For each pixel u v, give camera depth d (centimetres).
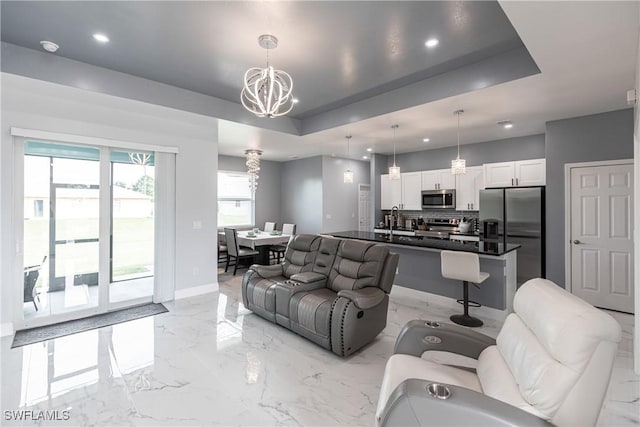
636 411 201
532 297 142
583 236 401
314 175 776
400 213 715
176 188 436
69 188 359
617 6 184
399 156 720
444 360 270
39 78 304
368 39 282
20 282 324
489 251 349
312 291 322
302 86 391
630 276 371
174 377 237
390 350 285
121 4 234
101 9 240
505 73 304
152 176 425
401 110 395
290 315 309
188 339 305
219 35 278
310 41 287
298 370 248
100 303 377
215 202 477
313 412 198
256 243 583
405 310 389
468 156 608
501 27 263
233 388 223
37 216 339
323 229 759
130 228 410
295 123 536
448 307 401
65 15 248
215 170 476
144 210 421
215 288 477
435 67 338
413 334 190
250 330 328
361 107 442
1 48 287
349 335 262
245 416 193
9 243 316
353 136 543
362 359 267
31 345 290
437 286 414
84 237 369
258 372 245
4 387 223
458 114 406
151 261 429
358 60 323
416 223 679
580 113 393
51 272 348
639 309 241
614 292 380
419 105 375
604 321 105
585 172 399
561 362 109
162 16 249
